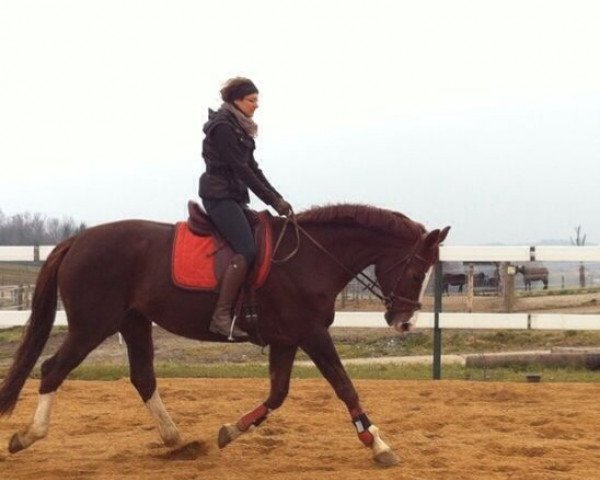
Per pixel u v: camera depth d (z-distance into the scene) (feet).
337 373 21.77
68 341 22.04
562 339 56.39
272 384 22.48
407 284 22.24
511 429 26.48
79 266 21.98
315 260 22.11
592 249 36.04
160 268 22.00
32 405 31.01
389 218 22.33
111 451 23.66
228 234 21.74
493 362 41.50
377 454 21.59
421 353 54.60
